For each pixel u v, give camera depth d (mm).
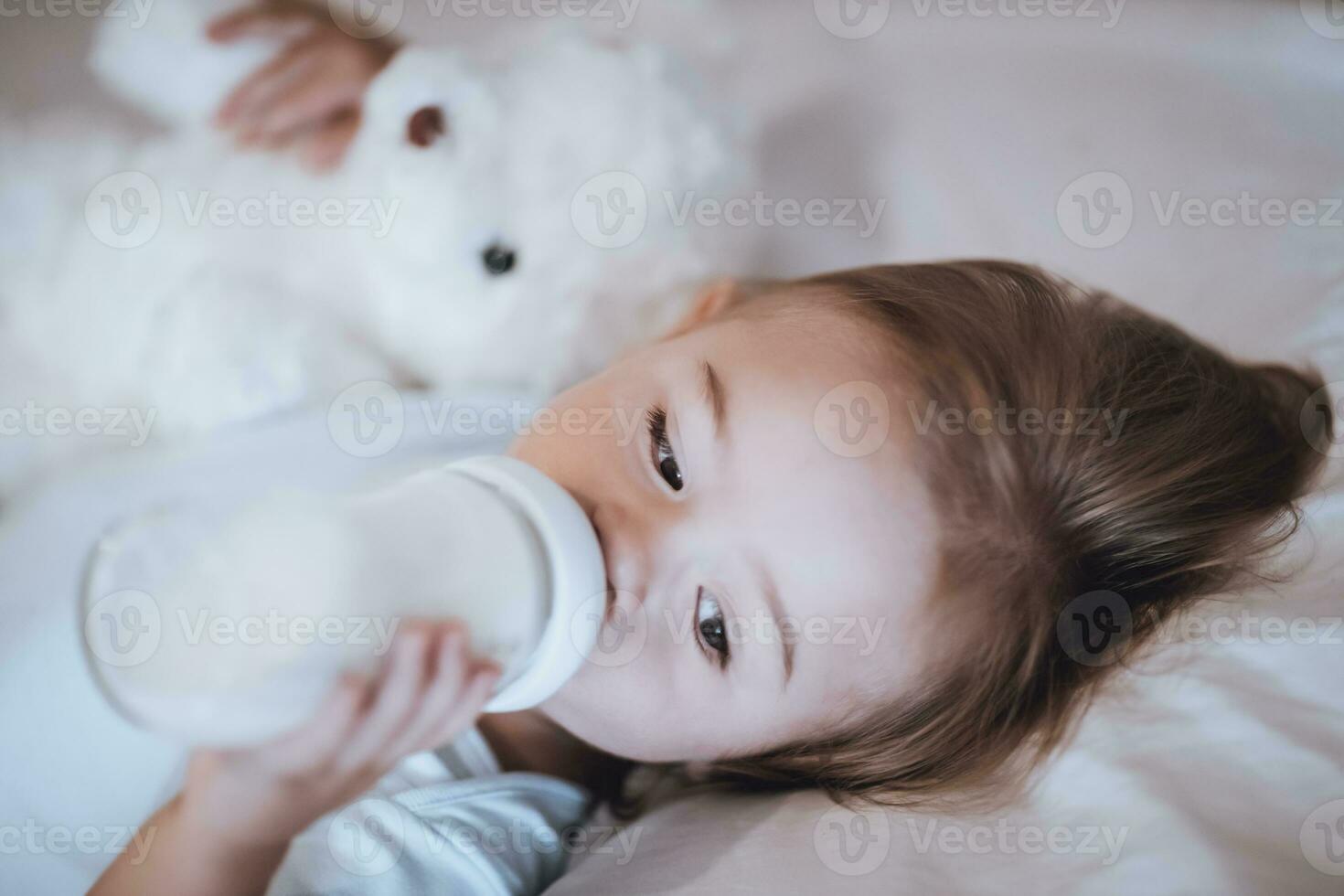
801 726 744
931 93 1248
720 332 753
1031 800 702
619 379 731
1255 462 848
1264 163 1211
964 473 709
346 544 474
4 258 867
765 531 665
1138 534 792
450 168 799
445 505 546
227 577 447
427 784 766
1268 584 824
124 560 448
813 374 704
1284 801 633
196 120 946
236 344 854
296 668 443
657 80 889
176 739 451
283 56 959
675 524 659
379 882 688
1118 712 745
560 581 569
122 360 869
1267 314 1079
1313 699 714
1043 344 793
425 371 934
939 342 750
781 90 1212
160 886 570
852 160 1188
